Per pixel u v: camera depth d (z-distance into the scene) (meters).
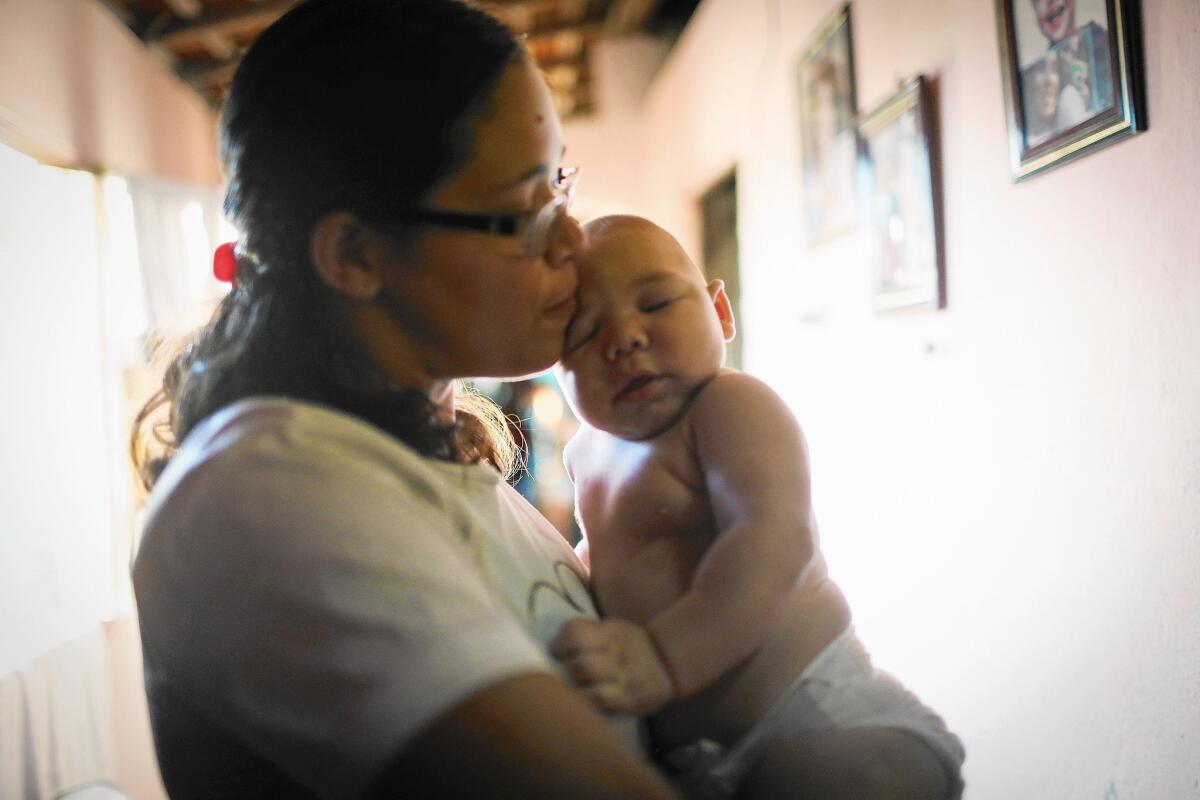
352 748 0.48
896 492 2.22
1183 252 1.23
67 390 2.58
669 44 5.61
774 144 3.20
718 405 0.75
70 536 2.49
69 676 2.34
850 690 0.73
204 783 0.57
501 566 0.65
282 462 0.54
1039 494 1.60
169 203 3.40
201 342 0.78
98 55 3.20
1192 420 1.22
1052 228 1.54
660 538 0.76
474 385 1.11
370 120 0.63
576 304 0.77
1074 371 1.49
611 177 5.70
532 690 0.49
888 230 2.17
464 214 0.65
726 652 0.66
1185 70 1.21
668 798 0.50
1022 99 1.58
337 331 0.67
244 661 0.50
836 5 2.52
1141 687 1.34
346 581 0.50
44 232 2.53
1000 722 1.72
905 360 2.15
